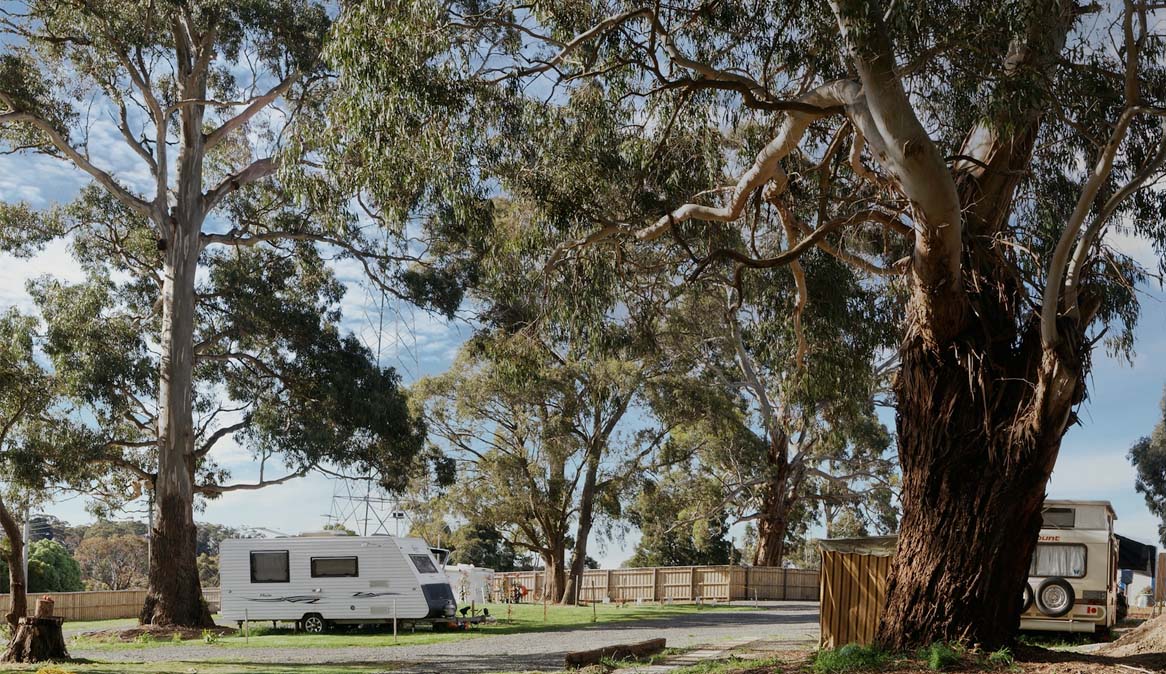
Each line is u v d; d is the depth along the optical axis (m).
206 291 31.33
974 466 11.46
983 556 11.27
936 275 11.56
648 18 13.55
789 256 12.88
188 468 27.97
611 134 15.52
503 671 15.41
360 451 31.84
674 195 16.08
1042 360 10.99
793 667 11.50
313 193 15.42
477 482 39.25
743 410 43.03
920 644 11.40
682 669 13.55
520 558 64.75
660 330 33.41
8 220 29.67
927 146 10.75
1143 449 64.12
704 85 12.53
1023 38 11.49
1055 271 10.70
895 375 12.57
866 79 10.88
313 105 28.09
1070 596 16.53
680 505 43.91
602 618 30.28
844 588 14.24
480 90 14.20
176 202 29.00
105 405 28.19
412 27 13.08
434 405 39.16
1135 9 10.98
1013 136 12.05
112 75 28.39
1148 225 13.66
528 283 18.11
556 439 37.06
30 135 28.50
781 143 12.89
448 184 14.25
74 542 89.31
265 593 25.58
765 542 46.12
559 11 14.35
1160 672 9.99
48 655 16.52
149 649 21.23
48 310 28.19
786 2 13.41
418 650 19.80
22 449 26.22
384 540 25.19
